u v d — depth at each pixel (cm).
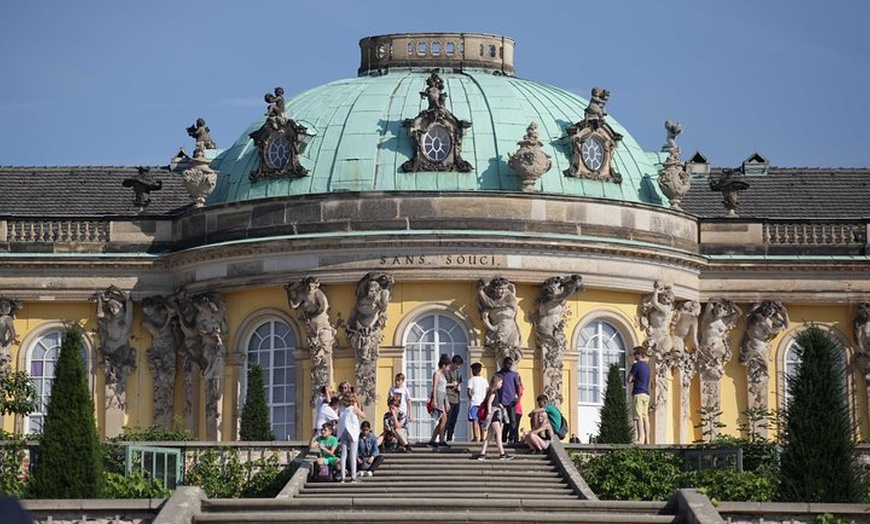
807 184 8806
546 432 6072
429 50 8138
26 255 7831
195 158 7800
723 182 8188
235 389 7556
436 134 7550
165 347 7794
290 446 5903
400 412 6153
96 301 7838
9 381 6775
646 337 7594
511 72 8244
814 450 5297
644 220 7606
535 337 7419
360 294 7338
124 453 5675
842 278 7925
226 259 7550
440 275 7325
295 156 7594
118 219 7875
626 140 8019
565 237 7394
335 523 4803
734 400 7894
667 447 5912
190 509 4772
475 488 5569
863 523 4884
